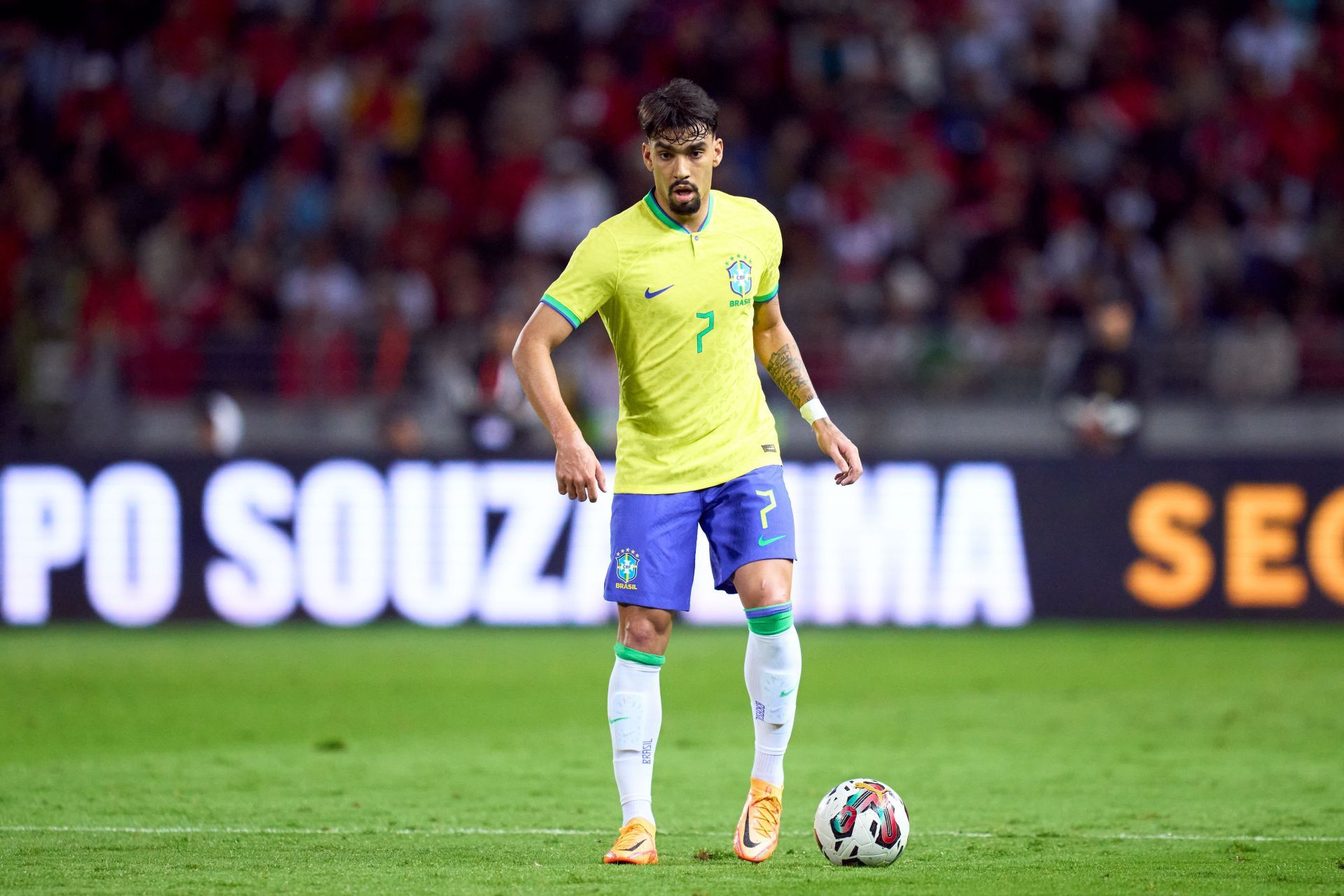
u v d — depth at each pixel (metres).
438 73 64.62
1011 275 55.50
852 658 39.47
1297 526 44.81
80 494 45.56
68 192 61.28
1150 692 33.97
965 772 24.98
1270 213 58.38
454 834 19.69
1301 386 49.50
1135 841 19.22
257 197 60.09
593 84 62.62
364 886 16.09
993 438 49.53
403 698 33.53
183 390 49.66
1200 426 49.28
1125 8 66.69
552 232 58.12
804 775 24.77
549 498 45.53
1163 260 58.94
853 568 45.62
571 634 44.06
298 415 49.66
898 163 59.75
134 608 45.56
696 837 19.64
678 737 28.69
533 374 17.45
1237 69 64.00
